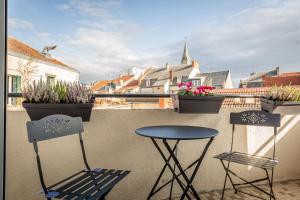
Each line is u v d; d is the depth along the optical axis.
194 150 2.70
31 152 2.16
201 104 2.53
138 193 2.51
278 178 3.03
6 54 1.95
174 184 2.64
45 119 1.74
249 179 2.92
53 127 1.78
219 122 2.78
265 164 2.19
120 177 1.74
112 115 2.41
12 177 2.11
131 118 2.47
